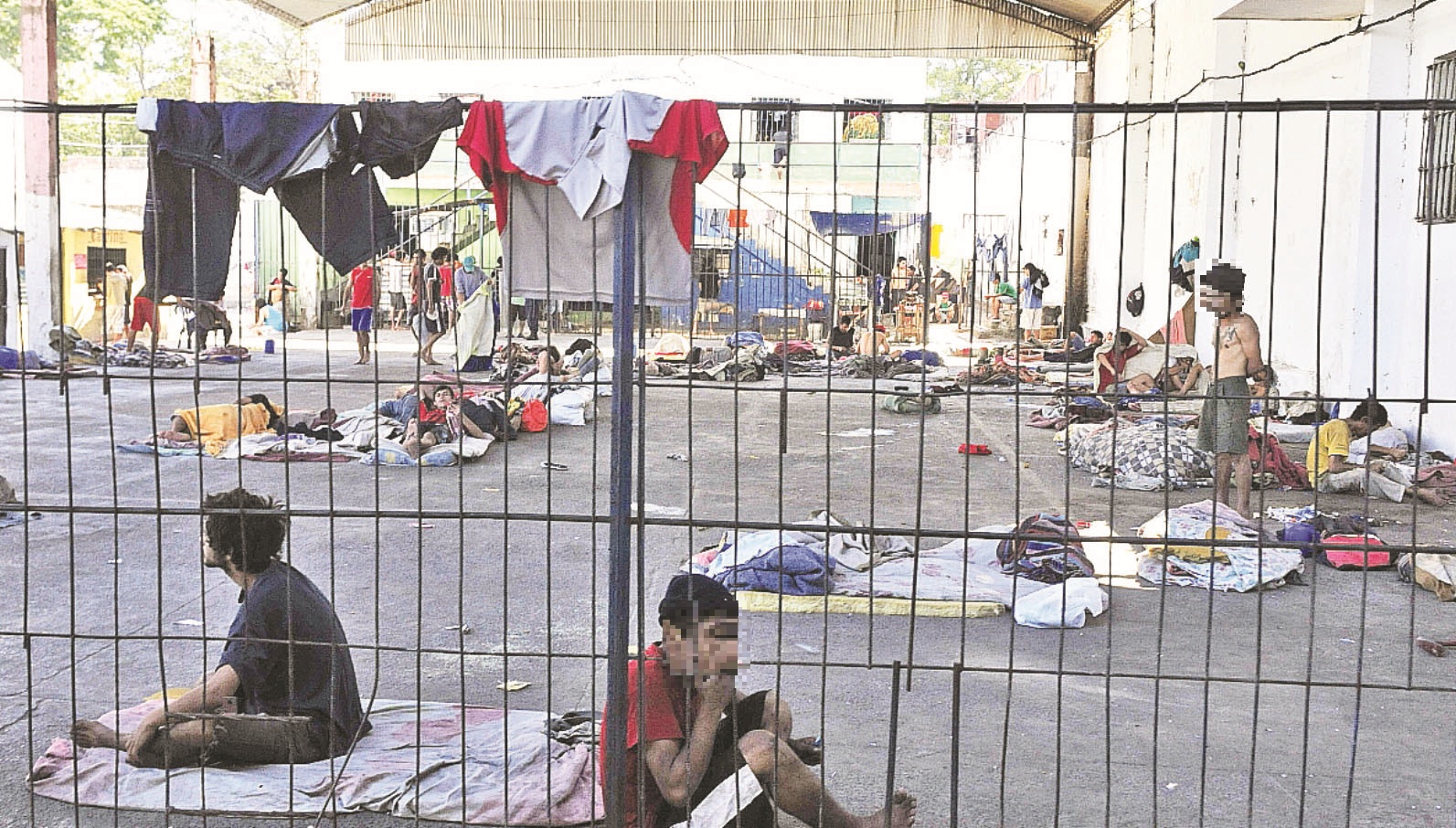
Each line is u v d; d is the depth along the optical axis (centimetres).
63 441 1152
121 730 436
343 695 420
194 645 557
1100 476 1035
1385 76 1148
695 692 335
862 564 684
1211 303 811
